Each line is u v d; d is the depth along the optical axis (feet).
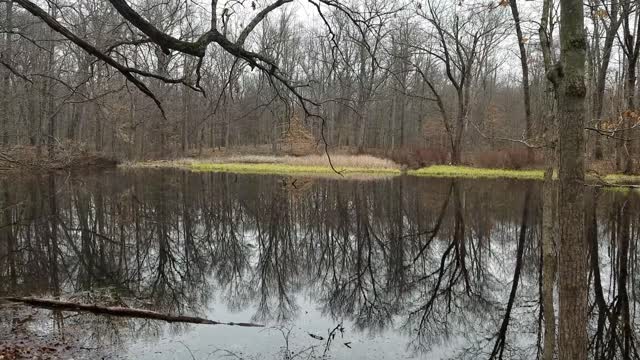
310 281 28.07
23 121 63.98
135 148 116.16
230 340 18.33
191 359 16.34
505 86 166.91
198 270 30.14
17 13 24.94
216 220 47.03
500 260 31.78
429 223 43.98
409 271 30.07
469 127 126.21
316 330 19.84
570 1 7.63
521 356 17.33
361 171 96.48
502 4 16.19
